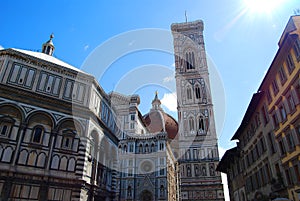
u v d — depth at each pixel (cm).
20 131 2680
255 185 3459
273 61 2728
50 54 4203
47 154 2741
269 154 2947
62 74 3178
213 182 6506
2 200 2336
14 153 2573
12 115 2703
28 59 3017
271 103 2938
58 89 3078
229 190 5181
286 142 2536
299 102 2288
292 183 2377
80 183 2680
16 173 2500
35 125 2791
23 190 2483
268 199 2883
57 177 2658
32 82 2958
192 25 8856
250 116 3656
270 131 2961
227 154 4612
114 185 3275
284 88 2580
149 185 5284
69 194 2648
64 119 2961
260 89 3175
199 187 6531
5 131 2623
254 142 3525
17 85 2847
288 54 2477
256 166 3409
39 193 2539
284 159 2561
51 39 4359
